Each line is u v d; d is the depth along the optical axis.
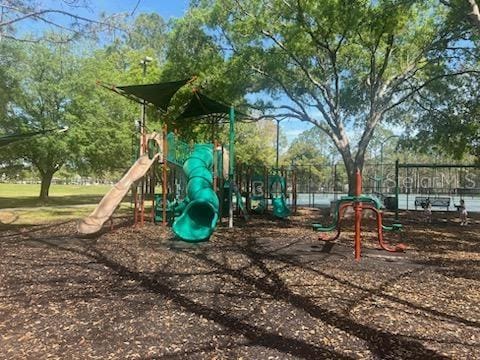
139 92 15.66
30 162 30.62
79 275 7.32
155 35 21.05
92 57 28.77
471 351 4.23
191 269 7.85
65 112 27.58
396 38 20.56
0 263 8.31
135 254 9.35
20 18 8.87
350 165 19.44
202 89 19.67
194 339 4.43
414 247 10.95
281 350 4.16
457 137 23.69
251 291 6.34
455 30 18.36
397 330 4.78
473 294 6.38
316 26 18.62
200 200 11.73
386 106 20.22
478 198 47.16
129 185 14.13
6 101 24.77
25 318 5.07
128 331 4.66
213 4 20.28
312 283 6.87
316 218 19.08
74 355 4.02
